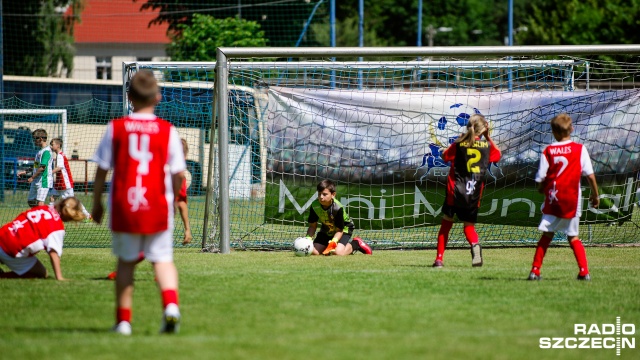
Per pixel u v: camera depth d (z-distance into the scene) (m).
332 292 19.89
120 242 14.59
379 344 13.90
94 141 68.25
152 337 14.39
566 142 22.36
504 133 33.25
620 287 20.84
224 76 30.73
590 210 33.34
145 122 14.73
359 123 33.28
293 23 100.62
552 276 23.25
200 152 46.69
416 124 33.38
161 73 44.66
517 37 133.00
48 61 117.69
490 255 29.69
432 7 182.50
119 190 14.43
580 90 33.66
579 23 115.06
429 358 12.90
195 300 18.66
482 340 14.39
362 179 33.31
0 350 13.29
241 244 32.97
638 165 33.47
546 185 22.44
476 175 25.23
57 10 123.69
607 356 13.66
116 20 141.25
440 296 19.27
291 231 37.19
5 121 66.44
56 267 22.11
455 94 33.50
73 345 13.66
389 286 20.92
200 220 43.53
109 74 141.00
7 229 22.36
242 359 12.69
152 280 22.20
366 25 149.50
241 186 37.00
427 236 36.25
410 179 33.38
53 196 44.84
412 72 38.97
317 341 14.12
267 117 33.31
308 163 33.16
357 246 30.59
